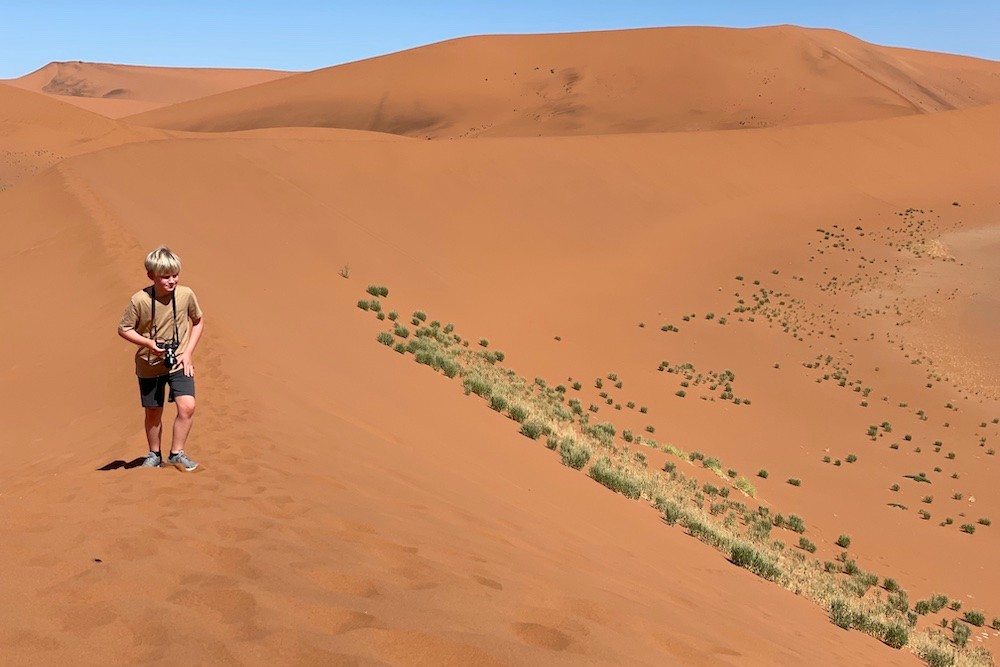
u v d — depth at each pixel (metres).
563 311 47.06
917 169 94.62
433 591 3.72
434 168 58.41
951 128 107.62
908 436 38.75
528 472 13.47
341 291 33.00
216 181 40.44
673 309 52.19
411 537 4.89
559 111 143.62
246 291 23.62
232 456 6.20
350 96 162.12
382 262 40.59
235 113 166.00
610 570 6.69
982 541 27.16
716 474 26.88
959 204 84.25
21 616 2.88
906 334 52.03
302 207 42.47
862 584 18.92
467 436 14.59
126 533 3.96
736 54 160.62
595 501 13.30
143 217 28.11
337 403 11.98
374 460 8.03
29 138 76.50
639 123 135.50
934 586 21.72
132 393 9.57
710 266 60.94
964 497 31.86
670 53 159.75
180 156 41.69
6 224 25.80
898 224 76.31
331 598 3.30
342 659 2.66
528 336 40.69
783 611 10.22
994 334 52.12
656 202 69.75
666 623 4.69
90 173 32.81
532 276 50.69
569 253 56.06
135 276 16.28
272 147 50.19
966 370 47.03
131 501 4.73
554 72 161.12
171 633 2.79
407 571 4.03
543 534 7.41
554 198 62.59
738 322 51.66
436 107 152.50
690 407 37.75
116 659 2.63
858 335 51.44
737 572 12.33
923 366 47.56
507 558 5.11
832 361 47.59
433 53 172.75
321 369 15.38
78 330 13.74
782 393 42.38
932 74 196.88
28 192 29.81
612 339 45.28
